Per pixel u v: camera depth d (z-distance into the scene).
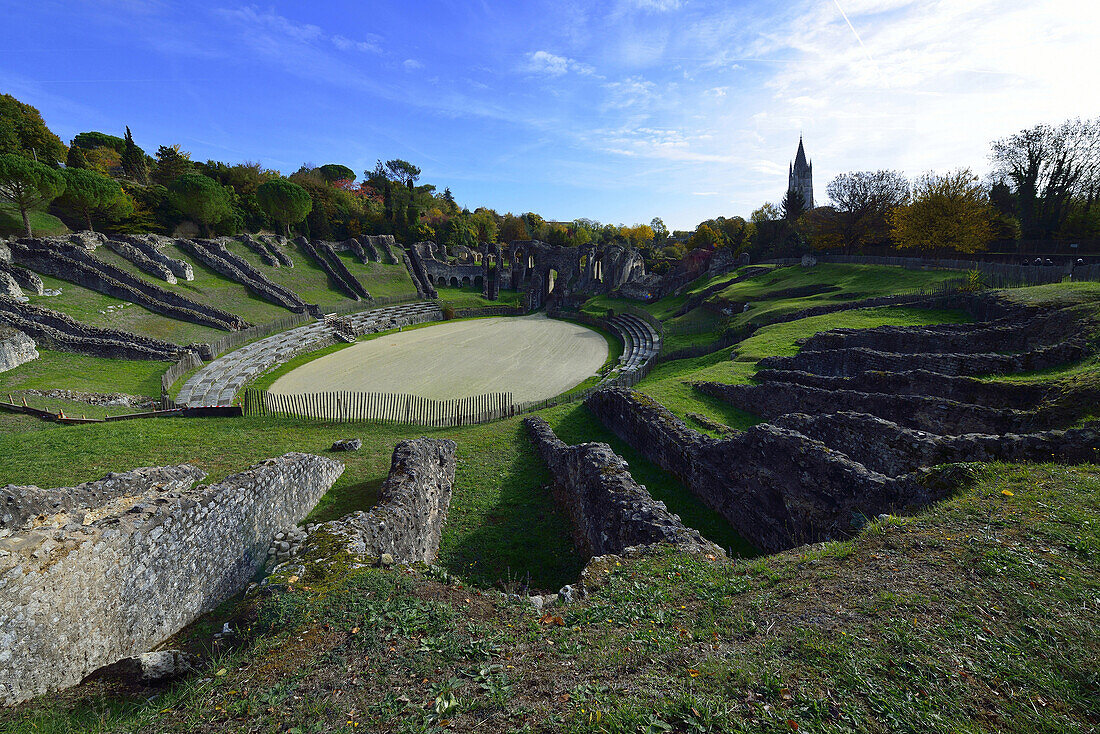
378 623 6.83
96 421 24.56
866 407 17.56
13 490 8.21
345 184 113.12
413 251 81.00
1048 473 8.70
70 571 7.82
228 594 11.32
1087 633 4.96
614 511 11.20
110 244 49.09
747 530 13.40
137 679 7.28
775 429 13.05
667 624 6.47
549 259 78.88
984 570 6.22
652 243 130.75
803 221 79.62
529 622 6.89
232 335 42.41
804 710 4.47
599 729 4.55
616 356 46.12
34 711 6.77
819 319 32.72
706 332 43.94
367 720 5.13
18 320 33.41
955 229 49.72
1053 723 4.04
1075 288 25.09
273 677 5.96
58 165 57.12
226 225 66.88
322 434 25.03
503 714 5.00
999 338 22.17
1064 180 53.09
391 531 10.72
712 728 4.40
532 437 21.75
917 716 4.25
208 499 10.88
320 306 55.22
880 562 6.91
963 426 15.00
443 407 30.23
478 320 65.62
